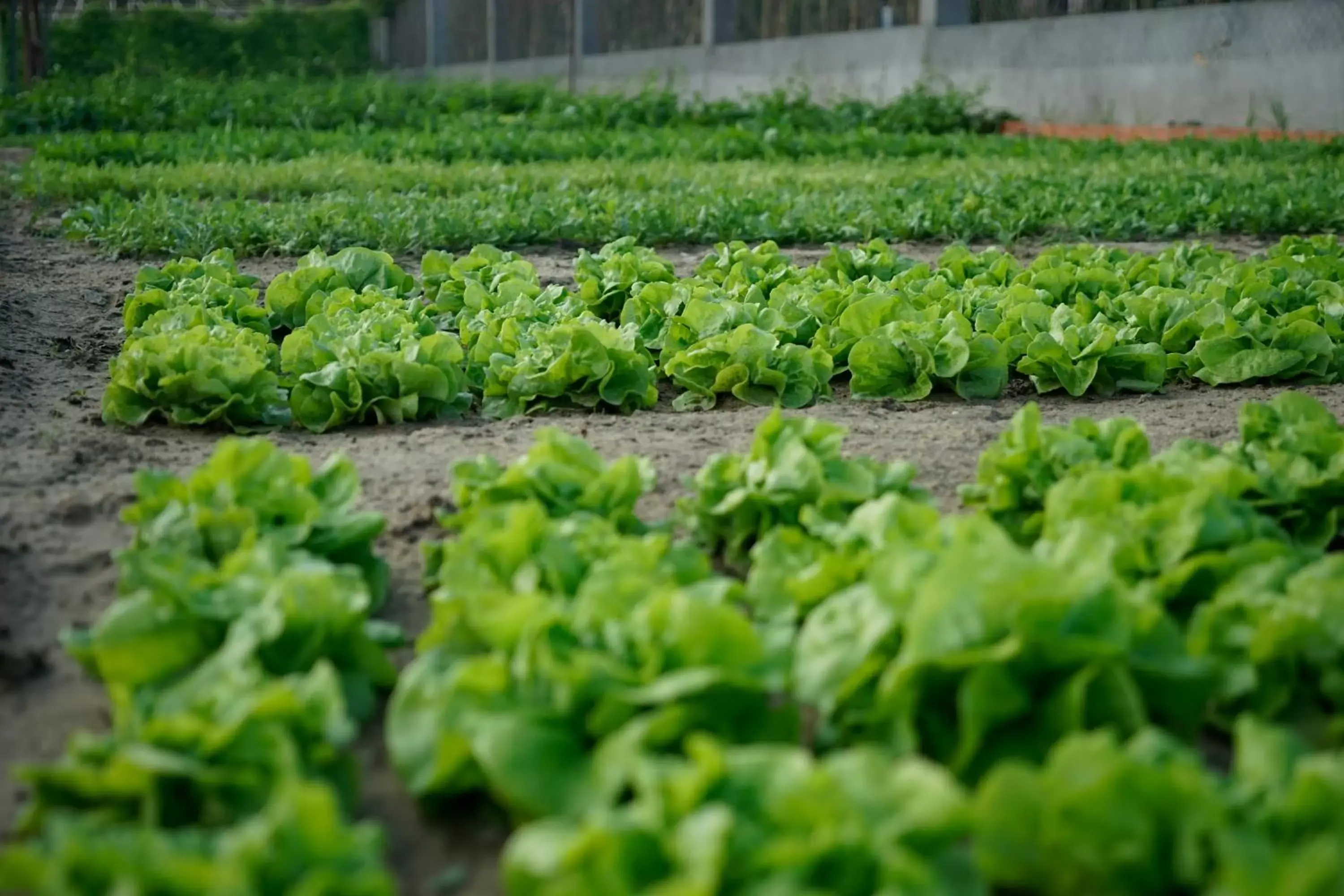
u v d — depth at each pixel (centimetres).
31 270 950
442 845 261
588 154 1859
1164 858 221
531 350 591
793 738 263
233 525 340
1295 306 699
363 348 571
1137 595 285
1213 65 2083
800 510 369
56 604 362
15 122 2011
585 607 272
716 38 3119
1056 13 2411
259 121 2192
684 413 574
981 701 250
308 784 242
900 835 213
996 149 1947
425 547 369
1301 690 285
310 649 286
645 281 759
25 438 521
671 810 218
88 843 211
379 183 1416
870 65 2706
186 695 269
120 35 3644
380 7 4622
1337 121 1898
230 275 763
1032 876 226
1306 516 380
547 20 3731
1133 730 253
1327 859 192
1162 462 378
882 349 596
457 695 260
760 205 1207
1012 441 403
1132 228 1170
